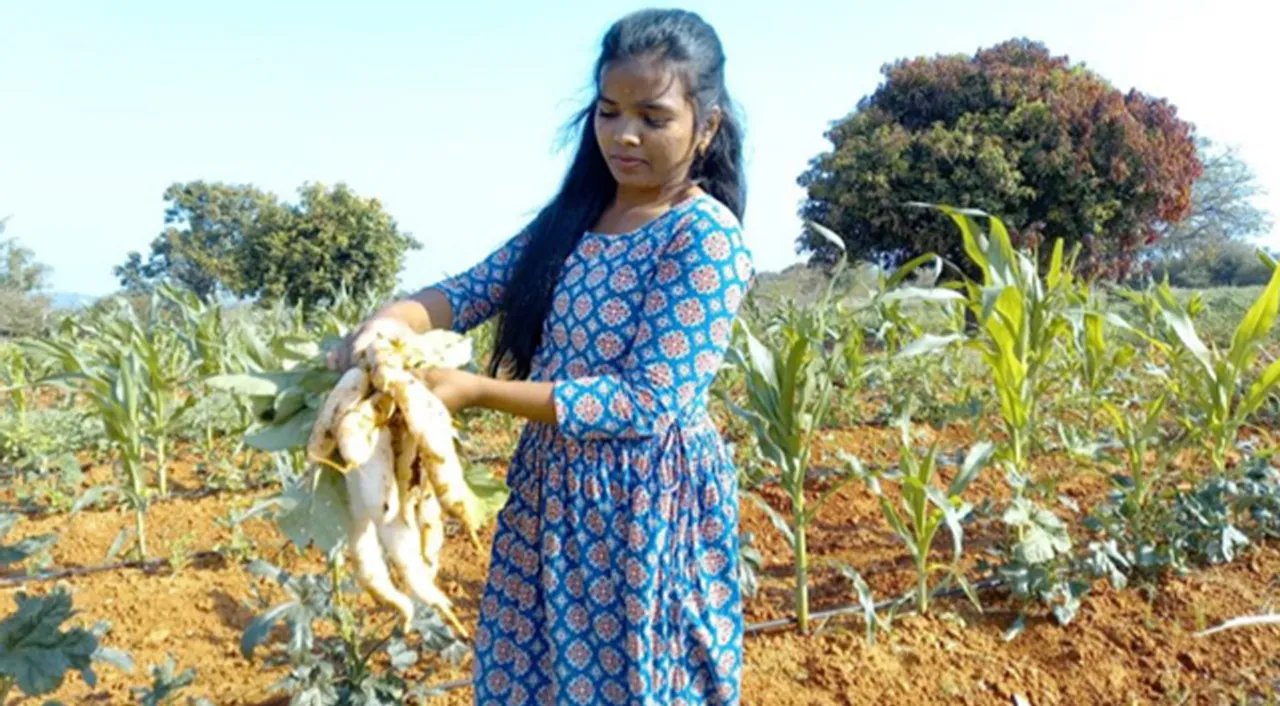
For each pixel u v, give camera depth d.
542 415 1.75
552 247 1.97
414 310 2.01
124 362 4.13
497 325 2.12
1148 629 3.48
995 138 17.41
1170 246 38.91
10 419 6.52
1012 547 3.69
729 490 1.99
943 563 4.06
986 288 3.58
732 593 1.99
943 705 3.03
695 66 1.81
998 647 3.39
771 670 3.19
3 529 1.90
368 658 2.88
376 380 1.63
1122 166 17.59
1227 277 36.03
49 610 1.90
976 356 8.52
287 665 3.12
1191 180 19.23
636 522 1.85
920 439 6.19
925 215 17.62
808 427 3.43
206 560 4.16
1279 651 3.31
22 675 1.83
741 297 1.86
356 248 23.39
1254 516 4.29
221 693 3.02
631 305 1.85
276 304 7.72
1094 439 5.18
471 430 6.32
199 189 31.92
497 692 2.03
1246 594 3.71
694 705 1.96
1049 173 17.59
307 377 1.82
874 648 3.32
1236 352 4.27
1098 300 6.28
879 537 4.45
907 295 3.78
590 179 2.00
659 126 1.81
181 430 6.05
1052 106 17.66
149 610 3.61
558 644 1.91
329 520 1.69
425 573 1.69
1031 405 4.28
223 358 5.93
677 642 1.91
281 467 4.07
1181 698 3.05
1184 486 4.77
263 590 3.83
